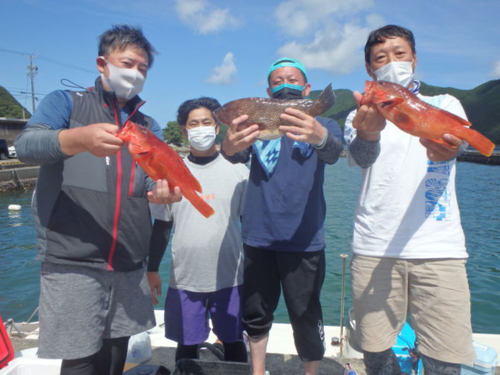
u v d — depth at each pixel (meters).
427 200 2.26
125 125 1.86
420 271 2.23
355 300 2.45
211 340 4.05
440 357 2.16
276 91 2.58
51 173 2.02
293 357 3.26
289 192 2.51
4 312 7.07
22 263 10.12
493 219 14.89
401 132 2.36
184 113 2.99
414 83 2.52
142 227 2.23
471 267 9.06
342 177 33.06
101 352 2.24
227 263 2.88
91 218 2.02
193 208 2.90
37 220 2.02
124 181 2.12
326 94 2.12
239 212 3.04
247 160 2.74
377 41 2.40
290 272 2.53
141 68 2.21
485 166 45.53
